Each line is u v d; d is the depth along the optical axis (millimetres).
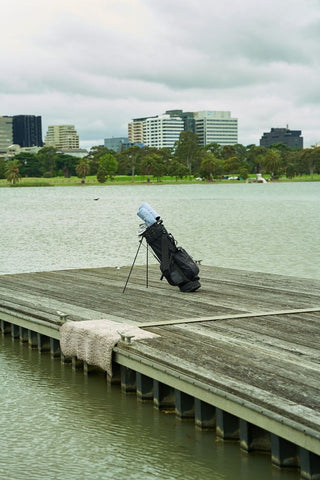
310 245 26000
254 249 25016
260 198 78812
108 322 9789
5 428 7898
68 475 6719
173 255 12375
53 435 7668
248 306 10758
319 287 12578
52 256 23531
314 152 170875
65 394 9031
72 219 44688
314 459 6047
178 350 8125
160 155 174375
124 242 28156
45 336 11078
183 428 7633
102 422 7969
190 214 48406
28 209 59688
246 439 6828
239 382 6840
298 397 6359
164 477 6598
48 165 184375
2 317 11828
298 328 9125
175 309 10688
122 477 6645
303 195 88062
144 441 7375
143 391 8500
